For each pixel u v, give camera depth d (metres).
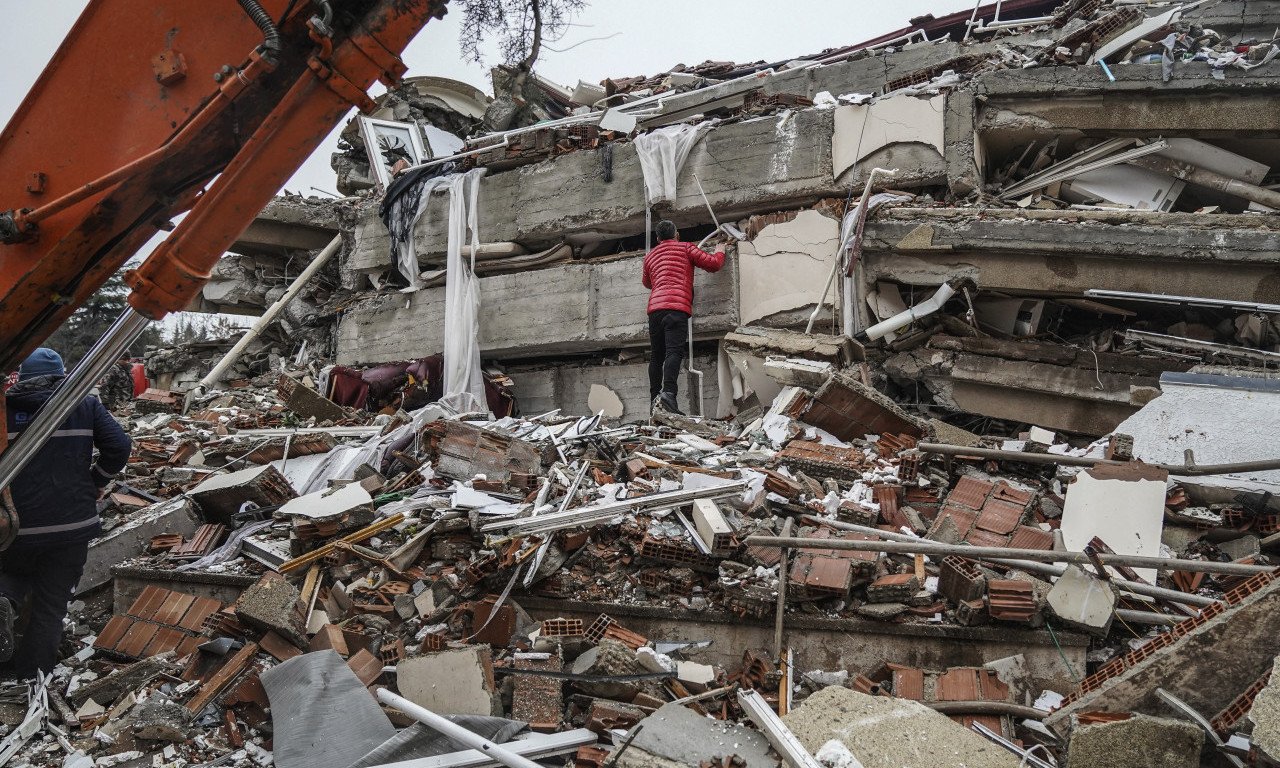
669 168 8.54
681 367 8.67
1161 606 4.28
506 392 9.40
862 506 5.01
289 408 8.48
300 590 4.68
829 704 3.43
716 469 5.52
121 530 5.50
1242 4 8.62
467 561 4.82
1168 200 7.54
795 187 8.08
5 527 3.97
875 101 7.88
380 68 3.12
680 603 4.43
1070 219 6.89
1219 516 4.93
